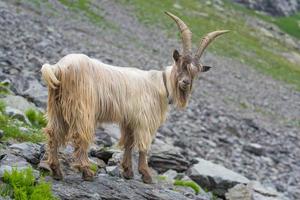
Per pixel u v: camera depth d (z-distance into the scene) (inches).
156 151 859.4
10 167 513.7
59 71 529.7
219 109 1975.9
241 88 2903.5
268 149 1620.3
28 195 481.1
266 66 4114.2
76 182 550.9
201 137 1412.4
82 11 3051.2
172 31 3671.3
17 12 2150.6
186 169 864.9
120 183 591.8
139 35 3157.0
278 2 6756.9
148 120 604.1
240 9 6215.6
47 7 2679.6
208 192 821.2
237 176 874.8
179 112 1596.9
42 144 665.6
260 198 865.5
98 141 818.8
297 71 4434.1
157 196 584.4
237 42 4571.9
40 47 1608.0
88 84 539.8
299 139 1983.3
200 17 4923.7
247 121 1915.6
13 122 728.3
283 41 5546.3
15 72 1131.3
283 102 2952.8
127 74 591.8
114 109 572.1
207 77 2837.1
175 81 605.9
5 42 1483.8
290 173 1391.5
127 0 4050.2
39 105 929.5
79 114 530.6
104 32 2778.1
